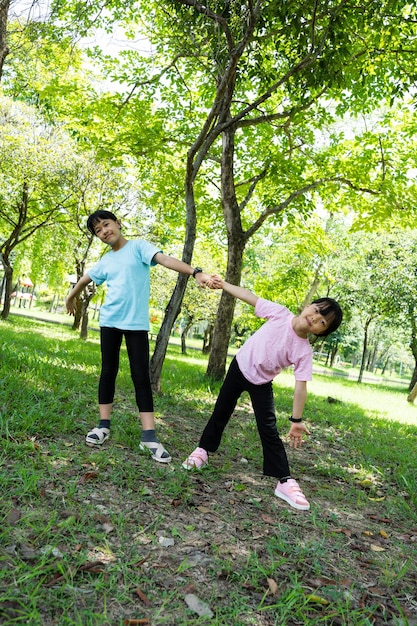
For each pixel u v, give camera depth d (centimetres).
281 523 289
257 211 1265
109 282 367
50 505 247
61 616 171
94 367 754
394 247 1988
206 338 2777
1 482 253
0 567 191
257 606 202
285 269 2003
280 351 326
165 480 314
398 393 2302
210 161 1052
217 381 924
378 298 2167
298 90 687
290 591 212
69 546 216
